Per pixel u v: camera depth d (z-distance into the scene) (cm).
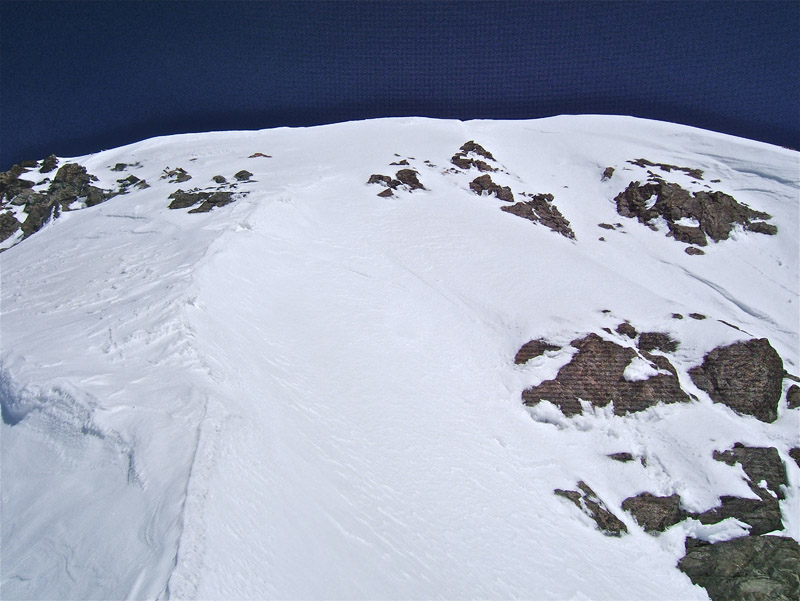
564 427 1705
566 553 1288
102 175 4044
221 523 854
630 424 1719
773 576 1344
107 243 2456
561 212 3459
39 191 3909
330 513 1043
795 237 3195
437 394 1683
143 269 1984
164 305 1578
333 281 2139
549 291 2244
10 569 827
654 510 1480
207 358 1330
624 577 1295
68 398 1120
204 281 1759
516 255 2525
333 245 2466
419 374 1747
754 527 1472
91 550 816
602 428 1703
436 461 1402
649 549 1409
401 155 3841
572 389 1786
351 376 1612
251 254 2100
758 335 2527
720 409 1839
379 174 3309
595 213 3519
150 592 714
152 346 1378
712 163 4006
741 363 1900
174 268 1883
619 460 1620
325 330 1811
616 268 2900
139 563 769
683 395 1794
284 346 1639
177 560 755
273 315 1795
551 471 1538
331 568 908
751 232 3297
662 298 2286
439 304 2153
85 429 1045
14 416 1163
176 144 4822
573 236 3191
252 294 1861
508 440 1602
